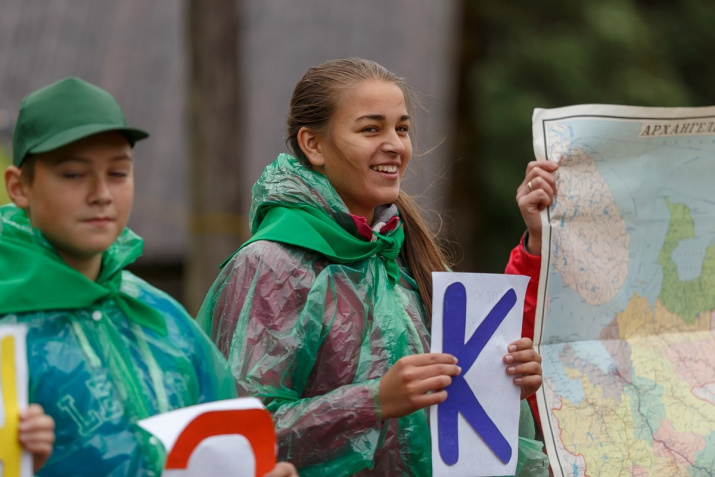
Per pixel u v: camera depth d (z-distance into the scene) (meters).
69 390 6.55
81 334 6.68
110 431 6.61
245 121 20.56
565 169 9.38
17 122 6.58
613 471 8.99
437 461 7.82
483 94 31.23
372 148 8.49
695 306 9.62
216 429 6.48
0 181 17.52
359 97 8.52
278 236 8.34
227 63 19.72
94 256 6.80
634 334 9.44
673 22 34.62
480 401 7.99
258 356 7.93
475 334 8.00
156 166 30.66
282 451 7.72
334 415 7.70
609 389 9.22
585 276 9.31
